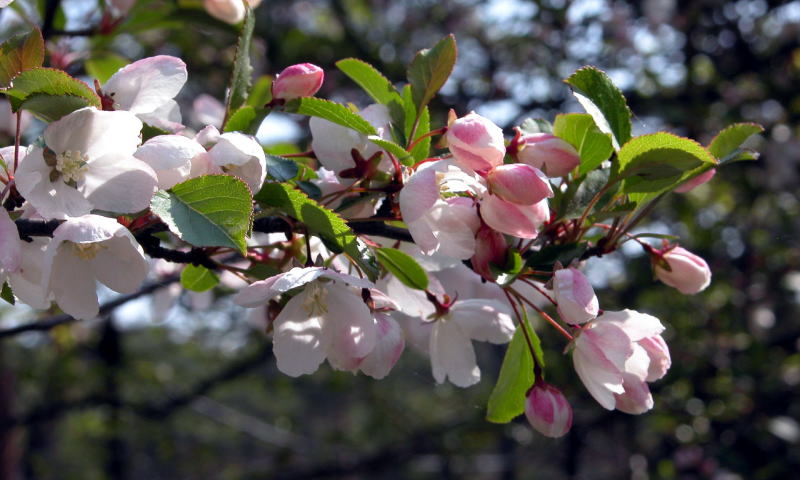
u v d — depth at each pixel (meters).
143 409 1.70
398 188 0.61
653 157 0.60
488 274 0.60
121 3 0.80
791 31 1.62
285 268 0.63
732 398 1.36
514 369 0.63
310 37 1.62
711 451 1.42
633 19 1.72
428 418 2.09
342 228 0.59
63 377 1.66
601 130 0.61
